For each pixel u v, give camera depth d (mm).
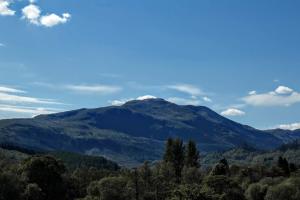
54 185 194625
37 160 194125
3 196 164375
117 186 195625
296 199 198625
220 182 168375
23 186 176375
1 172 177375
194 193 116438
